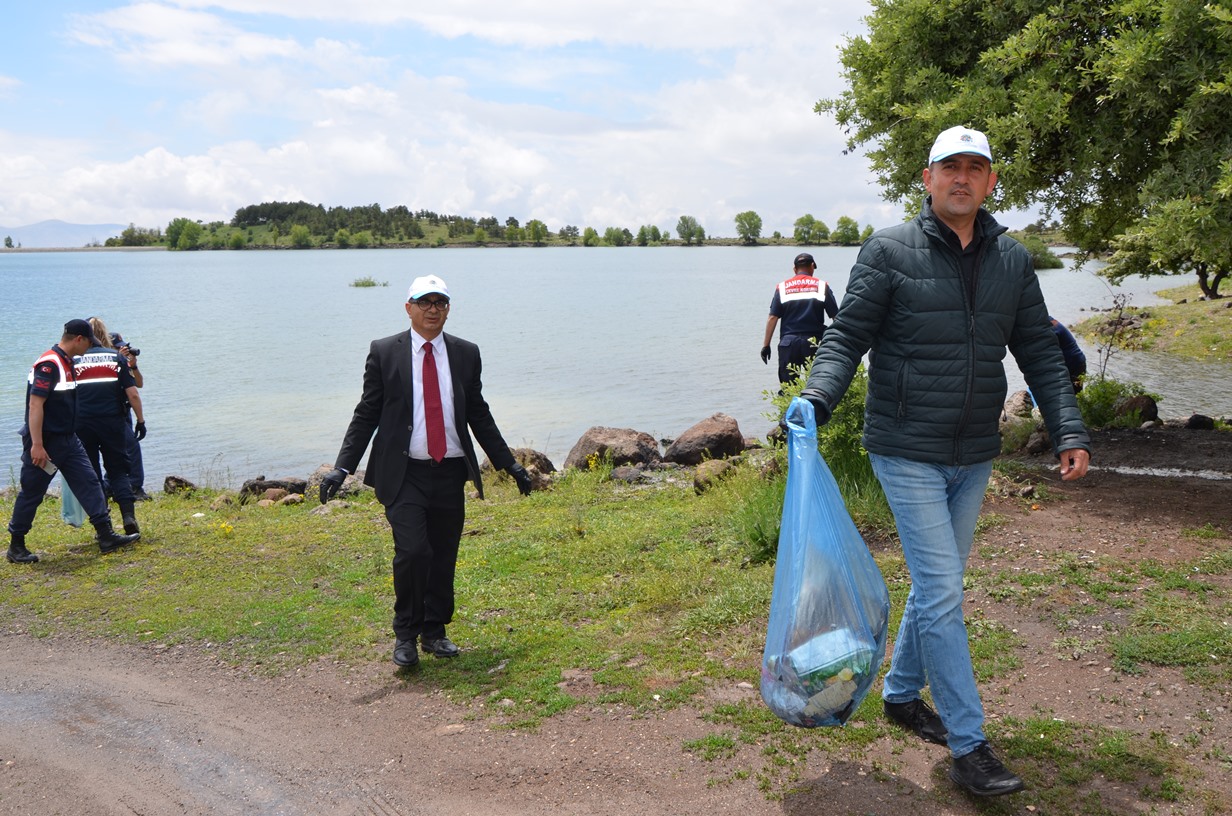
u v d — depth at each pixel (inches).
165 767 169.8
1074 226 415.8
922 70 362.9
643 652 203.0
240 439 620.1
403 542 203.5
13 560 314.0
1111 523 249.0
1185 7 277.4
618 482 411.8
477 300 2204.7
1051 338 145.9
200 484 494.0
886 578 225.5
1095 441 374.6
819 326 437.1
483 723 177.8
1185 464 324.8
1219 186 259.0
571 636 218.5
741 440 456.4
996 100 330.6
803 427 144.6
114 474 337.7
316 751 172.6
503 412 698.2
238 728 185.2
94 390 330.0
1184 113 282.2
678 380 855.7
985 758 135.1
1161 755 143.6
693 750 158.4
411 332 208.4
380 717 185.2
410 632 207.5
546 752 163.6
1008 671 174.7
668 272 4126.5
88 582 291.6
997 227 139.8
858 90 399.2
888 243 142.0
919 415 140.2
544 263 5664.4
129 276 4266.7
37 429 307.7
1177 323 1123.3
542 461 453.4
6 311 1929.1
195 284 3324.3
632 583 249.8
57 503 429.7
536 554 284.4
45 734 187.0
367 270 4722.0
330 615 247.8
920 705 157.5
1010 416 476.7
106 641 240.4
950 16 365.1
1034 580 209.8
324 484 202.2
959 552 148.3
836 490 144.9
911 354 140.3
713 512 313.6
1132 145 325.1
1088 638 182.5
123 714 195.0
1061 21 324.5
